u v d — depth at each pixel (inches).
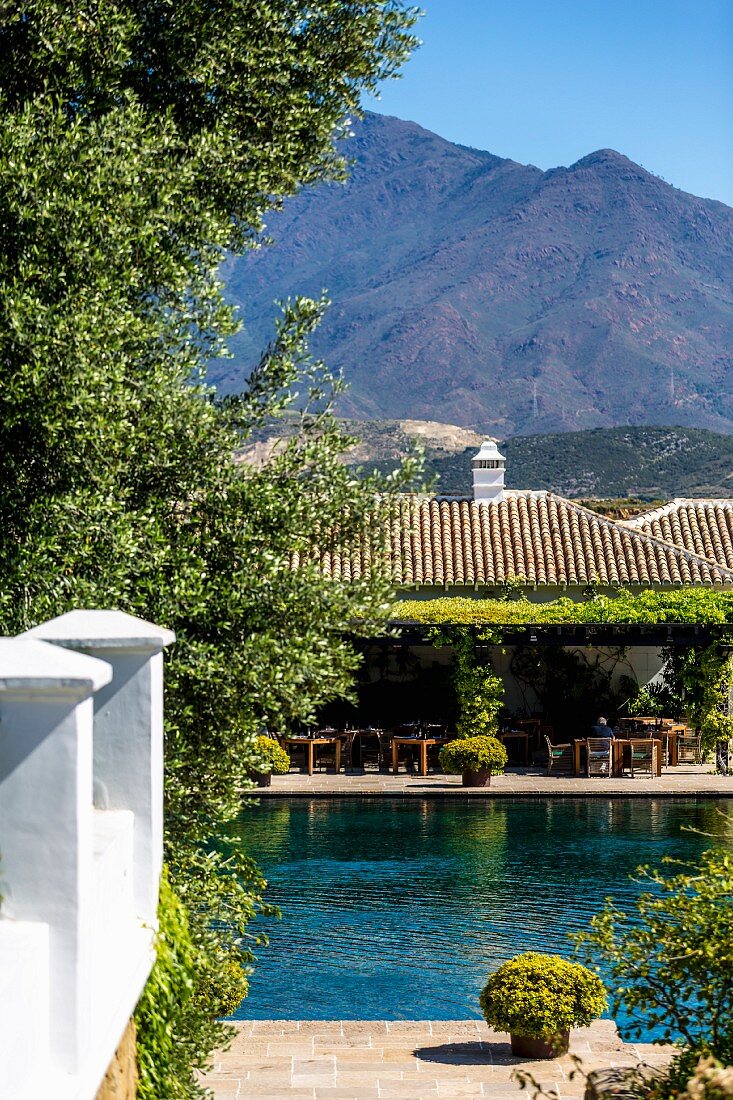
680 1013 296.0
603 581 1234.6
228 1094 403.5
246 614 328.2
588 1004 437.7
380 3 412.2
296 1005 506.9
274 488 336.5
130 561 309.6
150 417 324.2
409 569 1237.7
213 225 358.9
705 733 1094.4
